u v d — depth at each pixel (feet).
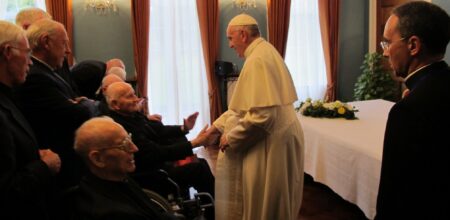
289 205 8.11
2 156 4.30
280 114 7.77
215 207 8.32
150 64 18.63
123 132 5.16
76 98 7.38
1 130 4.32
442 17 3.73
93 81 9.95
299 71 20.72
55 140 6.45
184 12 18.69
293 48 20.39
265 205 7.84
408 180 3.69
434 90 3.69
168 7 18.47
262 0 19.70
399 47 3.89
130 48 18.52
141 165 7.48
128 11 18.28
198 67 19.17
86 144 4.98
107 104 7.80
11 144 4.41
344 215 11.03
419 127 3.64
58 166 5.15
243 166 7.98
